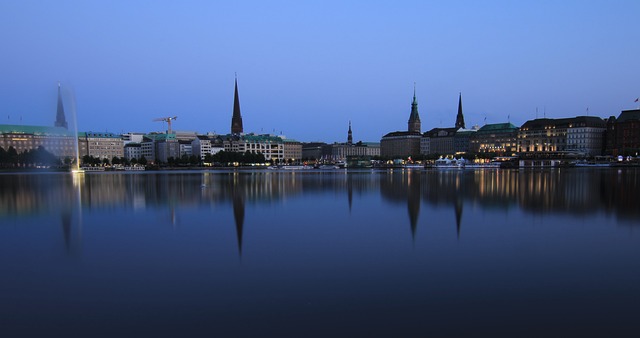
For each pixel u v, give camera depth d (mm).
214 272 17281
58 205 41562
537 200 42156
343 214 33656
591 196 45531
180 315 12969
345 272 17141
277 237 24250
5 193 56656
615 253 19812
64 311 13359
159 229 27297
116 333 11781
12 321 12617
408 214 33156
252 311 13203
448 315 12766
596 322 12180
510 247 21203
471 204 39250
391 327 12008
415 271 17188
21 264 18781
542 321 12266
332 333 11672
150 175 124125
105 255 20312
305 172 150500
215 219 31484
